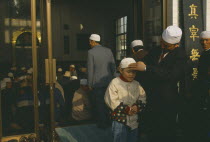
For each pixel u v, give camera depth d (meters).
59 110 5.02
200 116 3.64
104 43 15.90
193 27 4.27
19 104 4.29
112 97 2.62
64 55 15.70
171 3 4.24
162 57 2.71
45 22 3.65
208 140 3.52
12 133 3.98
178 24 4.29
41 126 4.16
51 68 3.59
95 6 15.91
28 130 4.11
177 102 2.70
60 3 15.48
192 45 4.28
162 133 2.66
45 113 3.85
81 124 4.82
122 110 2.60
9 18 13.79
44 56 3.76
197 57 4.30
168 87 2.63
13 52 13.75
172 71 2.53
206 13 4.30
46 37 3.65
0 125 3.68
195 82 4.24
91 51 4.32
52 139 3.62
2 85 4.45
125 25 12.56
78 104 5.07
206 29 4.33
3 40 13.67
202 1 4.30
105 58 4.37
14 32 13.87
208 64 3.50
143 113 2.75
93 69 4.33
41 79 3.83
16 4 13.80
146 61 2.90
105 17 15.84
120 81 2.69
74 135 4.19
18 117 4.25
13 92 4.34
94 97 4.71
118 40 13.69
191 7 4.25
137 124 2.78
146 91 2.85
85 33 16.03
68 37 15.77
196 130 3.71
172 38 2.53
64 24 15.66
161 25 4.32
